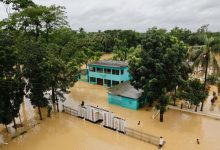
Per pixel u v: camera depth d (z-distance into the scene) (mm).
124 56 69750
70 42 43594
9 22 40031
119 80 45719
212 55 31656
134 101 34344
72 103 38375
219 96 39812
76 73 37438
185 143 24500
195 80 32688
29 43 29359
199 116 31844
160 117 30000
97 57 65375
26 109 36406
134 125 29125
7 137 27000
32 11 39875
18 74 27547
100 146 24562
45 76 29000
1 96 25078
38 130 28719
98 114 30641
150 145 24500
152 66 29141
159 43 28984
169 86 28922
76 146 24672
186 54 33781
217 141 24859
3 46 25516
